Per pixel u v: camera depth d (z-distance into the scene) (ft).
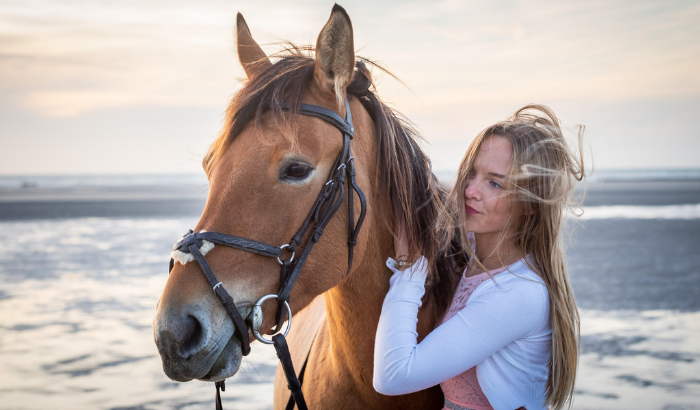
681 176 312.71
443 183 7.46
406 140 6.17
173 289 4.70
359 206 5.41
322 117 5.21
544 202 5.43
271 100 5.08
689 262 36.17
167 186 216.54
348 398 6.23
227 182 4.98
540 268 5.59
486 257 5.90
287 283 4.98
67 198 121.08
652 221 64.28
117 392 14.78
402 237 5.89
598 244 45.14
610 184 206.39
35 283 29.76
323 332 7.16
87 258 38.42
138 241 47.80
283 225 4.98
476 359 5.27
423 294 5.81
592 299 25.41
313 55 6.08
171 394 14.76
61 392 14.71
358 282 5.90
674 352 17.61
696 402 13.66
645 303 24.52
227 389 15.37
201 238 4.80
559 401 5.58
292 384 5.07
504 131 5.63
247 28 6.46
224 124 5.37
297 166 4.98
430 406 6.22
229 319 4.78
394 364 5.24
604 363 16.60
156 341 4.63
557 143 5.61
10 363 17.03
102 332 20.51
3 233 54.19
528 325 5.31
